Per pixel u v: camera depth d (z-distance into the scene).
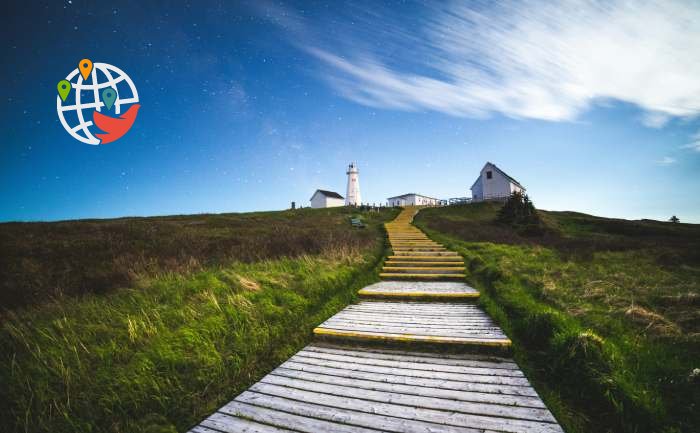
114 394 2.92
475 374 3.38
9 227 15.72
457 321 4.96
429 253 11.74
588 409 2.80
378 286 7.55
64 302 6.09
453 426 2.50
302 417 2.67
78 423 2.67
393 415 2.66
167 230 16.81
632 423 2.56
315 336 4.52
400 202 68.81
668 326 4.36
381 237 17.72
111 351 3.59
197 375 3.33
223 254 10.82
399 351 4.09
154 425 2.66
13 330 4.34
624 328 4.42
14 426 2.66
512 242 16.36
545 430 2.43
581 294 6.16
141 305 5.23
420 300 6.49
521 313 5.02
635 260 10.42
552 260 10.20
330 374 3.45
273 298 5.62
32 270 8.48
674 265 9.58
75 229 15.93
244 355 3.85
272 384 3.25
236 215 28.81
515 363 3.65
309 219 27.69
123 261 9.15
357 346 4.29
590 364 3.13
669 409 2.65
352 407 2.79
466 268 9.25
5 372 3.26
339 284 7.16
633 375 2.99
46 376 3.17
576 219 34.50
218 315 4.59
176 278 7.17
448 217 32.50
